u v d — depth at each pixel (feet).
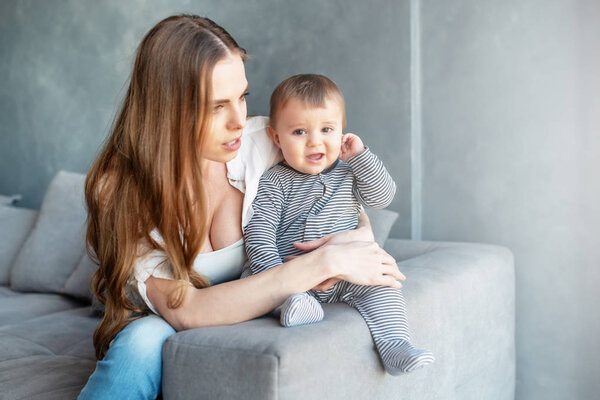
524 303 6.37
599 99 5.79
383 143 6.83
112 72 9.37
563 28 5.91
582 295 6.03
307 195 4.57
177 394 3.60
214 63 3.80
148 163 3.94
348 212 4.64
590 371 6.05
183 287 3.89
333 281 3.94
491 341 5.56
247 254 4.42
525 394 6.47
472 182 6.55
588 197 5.92
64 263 7.72
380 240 5.95
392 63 6.66
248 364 3.29
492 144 6.39
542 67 6.05
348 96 6.99
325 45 7.07
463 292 5.03
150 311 4.22
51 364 5.12
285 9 7.31
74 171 10.18
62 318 6.64
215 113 3.90
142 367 3.70
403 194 6.77
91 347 5.71
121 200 4.03
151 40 3.96
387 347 3.77
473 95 6.45
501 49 6.25
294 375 3.25
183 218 4.07
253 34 7.59
